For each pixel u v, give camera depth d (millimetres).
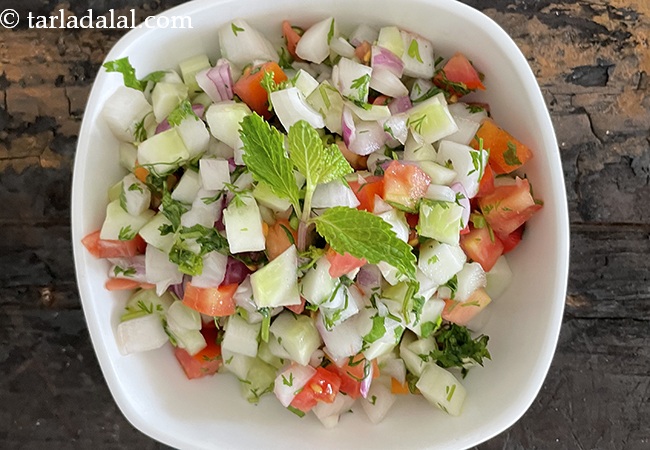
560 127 269
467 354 237
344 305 219
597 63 269
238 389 247
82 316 274
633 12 267
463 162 219
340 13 227
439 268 220
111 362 226
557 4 268
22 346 274
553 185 219
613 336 274
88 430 276
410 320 225
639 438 275
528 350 228
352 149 221
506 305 241
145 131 227
